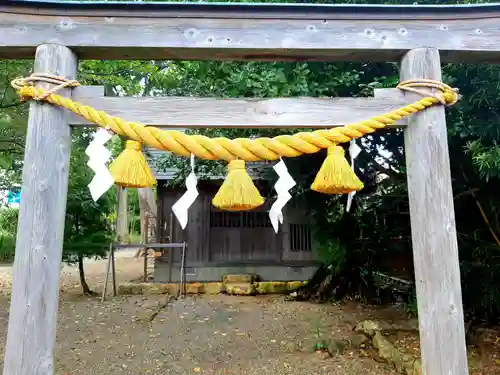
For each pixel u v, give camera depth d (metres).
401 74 2.15
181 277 7.70
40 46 1.99
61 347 4.47
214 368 3.91
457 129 3.14
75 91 2.01
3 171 7.80
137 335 5.00
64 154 1.97
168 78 5.89
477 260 3.88
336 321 5.55
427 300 1.94
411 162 2.06
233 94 3.84
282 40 2.05
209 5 2.00
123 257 15.12
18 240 1.88
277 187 1.89
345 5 2.03
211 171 6.42
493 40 2.10
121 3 1.99
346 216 5.73
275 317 5.90
